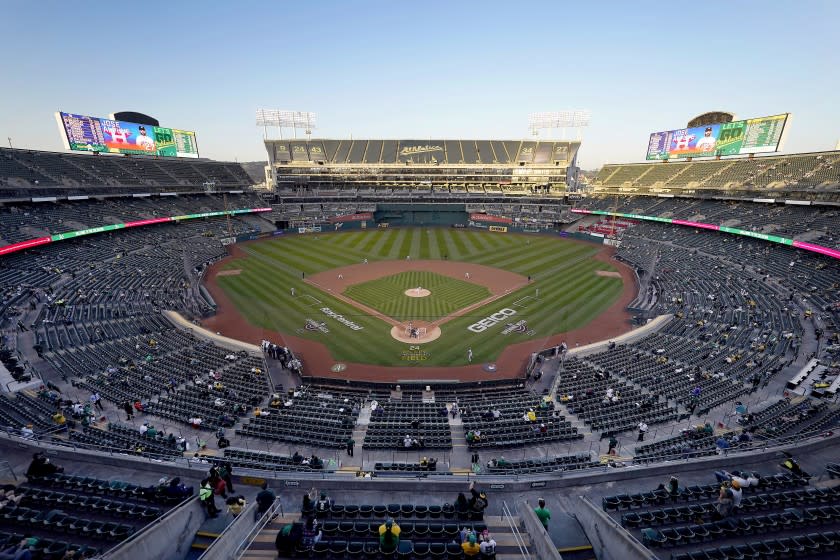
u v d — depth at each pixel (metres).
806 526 11.91
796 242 49.78
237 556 10.39
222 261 62.41
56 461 15.35
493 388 28.95
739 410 22.58
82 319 34.94
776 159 66.31
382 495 13.98
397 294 48.22
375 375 30.91
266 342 33.84
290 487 14.20
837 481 14.66
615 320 40.94
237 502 11.89
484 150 108.19
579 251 70.44
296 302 45.53
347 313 42.53
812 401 22.77
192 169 88.06
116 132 71.81
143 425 19.70
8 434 16.95
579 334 37.78
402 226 96.19
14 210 53.84
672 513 12.33
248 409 23.41
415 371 31.48
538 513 11.52
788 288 42.03
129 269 50.56
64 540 10.85
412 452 19.45
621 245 70.44
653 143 81.75
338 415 23.25
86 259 50.91
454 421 22.78
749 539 11.49
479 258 66.00
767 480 14.18
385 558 10.52
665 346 33.09
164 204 75.94
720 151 70.38
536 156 106.06
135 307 39.88
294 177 104.38
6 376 24.64
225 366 29.84
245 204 89.19
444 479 14.41
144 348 31.55
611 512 12.74
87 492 13.24
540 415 23.23
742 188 65.38
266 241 77.44
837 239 46.59
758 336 32.34
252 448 19.56
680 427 21.44
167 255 59.34
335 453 19.33
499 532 11.90
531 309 43.75
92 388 24.66
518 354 34.09
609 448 19.23
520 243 77.38
